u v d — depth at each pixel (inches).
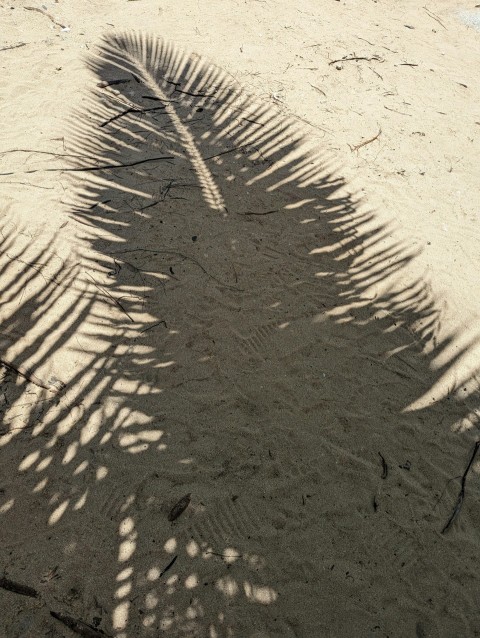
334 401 140.0
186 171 204.7
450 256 190.1
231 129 230.5
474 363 155.1
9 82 237.1
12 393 130.0
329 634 101.7
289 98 258.8
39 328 144.7
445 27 357.4
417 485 126.2
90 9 306.0
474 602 109.3
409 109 268.1
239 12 327.0
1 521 109.3
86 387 133.7
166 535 111.1
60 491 114.9
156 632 98.3
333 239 187.3
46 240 169.0
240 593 104.9
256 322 156.3
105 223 178.2
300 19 331.9
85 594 101.4
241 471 123.5
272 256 177.0
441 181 225.5
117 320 150.1
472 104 280.8
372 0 376.8
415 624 104.9
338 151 230.4
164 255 170.7
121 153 207.9
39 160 198.7
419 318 165.6
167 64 267.3
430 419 139.6
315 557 111.7
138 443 125.0
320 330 156.9
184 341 147.9
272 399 138.3
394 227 197.6
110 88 243.0
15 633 95.8
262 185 204.4
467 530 119.9
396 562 112.9
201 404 134.6
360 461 128.9
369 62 300.0
